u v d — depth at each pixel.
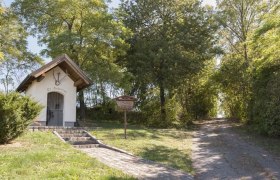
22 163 9.48
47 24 27.30
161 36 31.05
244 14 34.25
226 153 15.77
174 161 12.95
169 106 31.58
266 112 20.75
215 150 16.67
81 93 28.58
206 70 36.22
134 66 30.58
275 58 20.00
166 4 31.50
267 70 21.75
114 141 16.20
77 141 16.30
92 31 25.41
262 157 14.88
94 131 19.05
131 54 31.19
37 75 20.36
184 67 30.03
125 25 31.42
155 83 31.59
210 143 19.33
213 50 31.58
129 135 18.81
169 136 21.55
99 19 25.53
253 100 25.25
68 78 22.42
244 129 26.91
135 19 32.09
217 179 10.84
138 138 18.09
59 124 22.34
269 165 13.19
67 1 24.91
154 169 11.26
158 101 33.59
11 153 10.82
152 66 30.11
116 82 26.55
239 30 34.94
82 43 25.78
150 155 13.72
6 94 12.96
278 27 19.11
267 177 11.19
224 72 34.06
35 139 14.19
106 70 25.73
